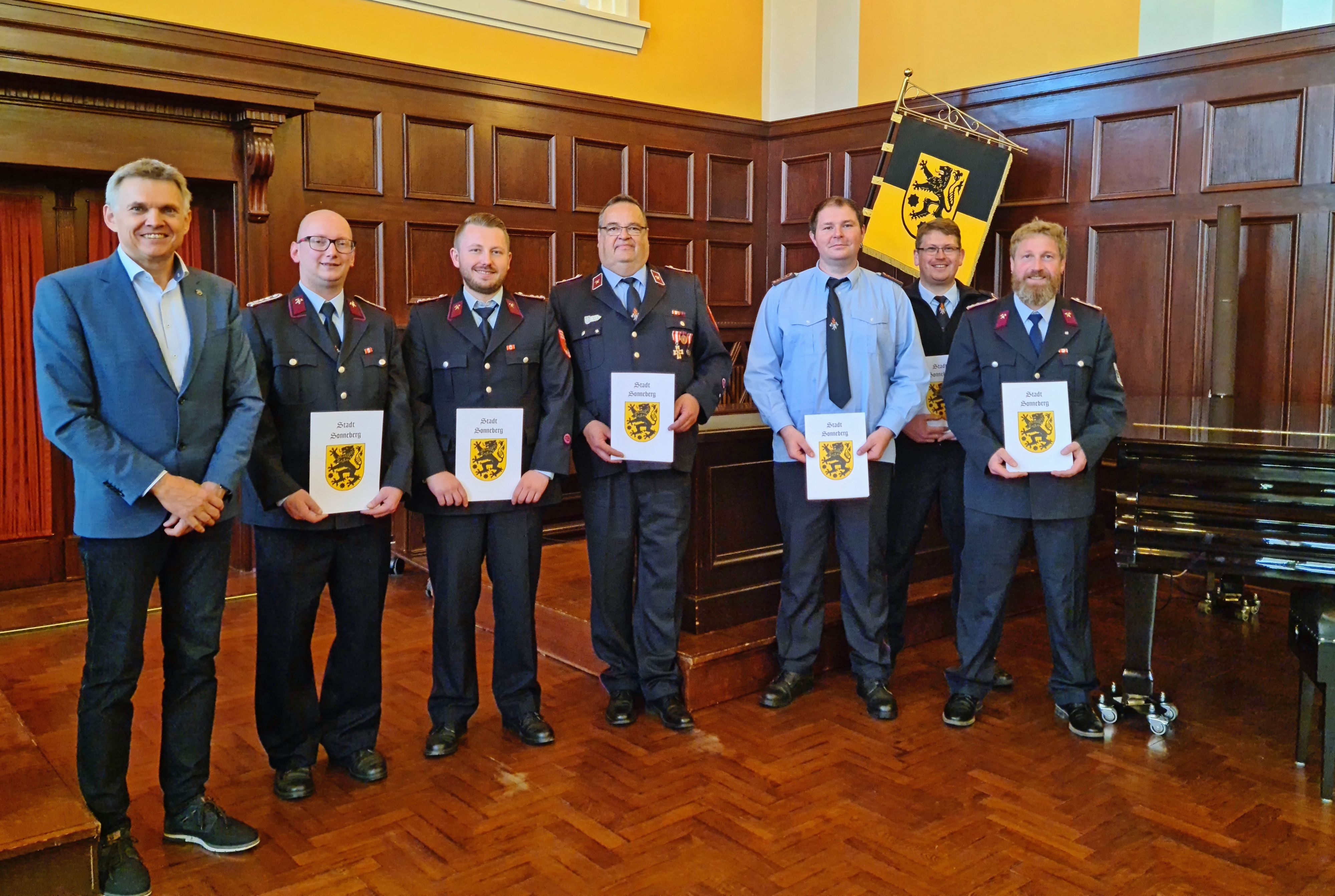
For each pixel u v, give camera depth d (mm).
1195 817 2420
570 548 4621
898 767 2703
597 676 3445
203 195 4664
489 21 5336
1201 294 4812
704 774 2656
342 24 4836
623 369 2889
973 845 2283
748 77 6598
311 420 2447
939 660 3617
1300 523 2594
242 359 2264
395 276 5129
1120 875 2152
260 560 2492
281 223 4727
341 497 2488
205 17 4418
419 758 2771
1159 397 4578
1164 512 2760
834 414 2971
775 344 3107
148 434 2094
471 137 5332
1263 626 4043
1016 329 2896
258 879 2150
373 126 5000
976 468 2947
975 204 5273
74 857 1882
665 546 2953
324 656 3625
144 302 2125
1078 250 5242
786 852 2250
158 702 3168
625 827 2369
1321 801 2506
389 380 2635
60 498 4539
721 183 6500
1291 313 4547
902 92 5391
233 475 2162
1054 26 5316
